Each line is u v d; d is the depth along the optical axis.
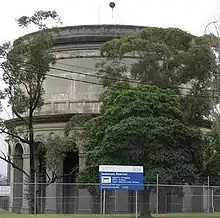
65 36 51.03
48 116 47.12
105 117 33.78
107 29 50.81
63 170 47.34
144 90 34.12
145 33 40.66
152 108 33.22
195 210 36.34
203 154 34.38
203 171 34.62
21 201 39.84
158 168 31.30
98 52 50.00
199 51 38.28
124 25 50.88
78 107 47.62
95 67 44.81
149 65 38.56
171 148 32.09
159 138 31.81
